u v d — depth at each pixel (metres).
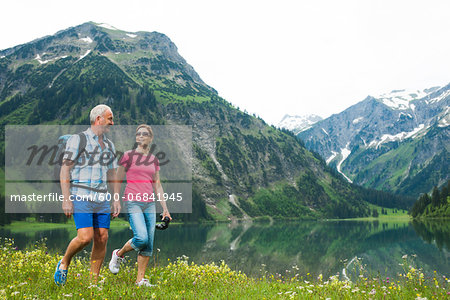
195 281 7.02
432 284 7.17
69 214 5.61
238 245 77.88
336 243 83.44
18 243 43.97
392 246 71.50
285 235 112.25
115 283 6.28
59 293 4.95
